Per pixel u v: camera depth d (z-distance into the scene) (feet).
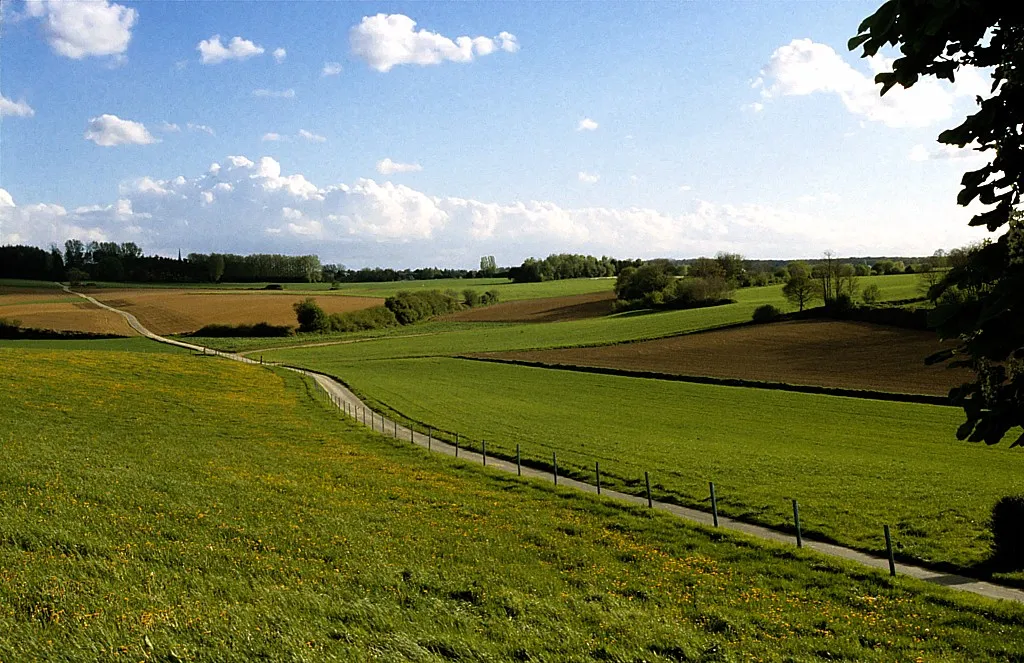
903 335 301.02
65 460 91.09
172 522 64.69
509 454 135.95
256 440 137.08
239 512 71.61
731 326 364.17
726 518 90.68
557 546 68.13
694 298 515.09
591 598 51.85
